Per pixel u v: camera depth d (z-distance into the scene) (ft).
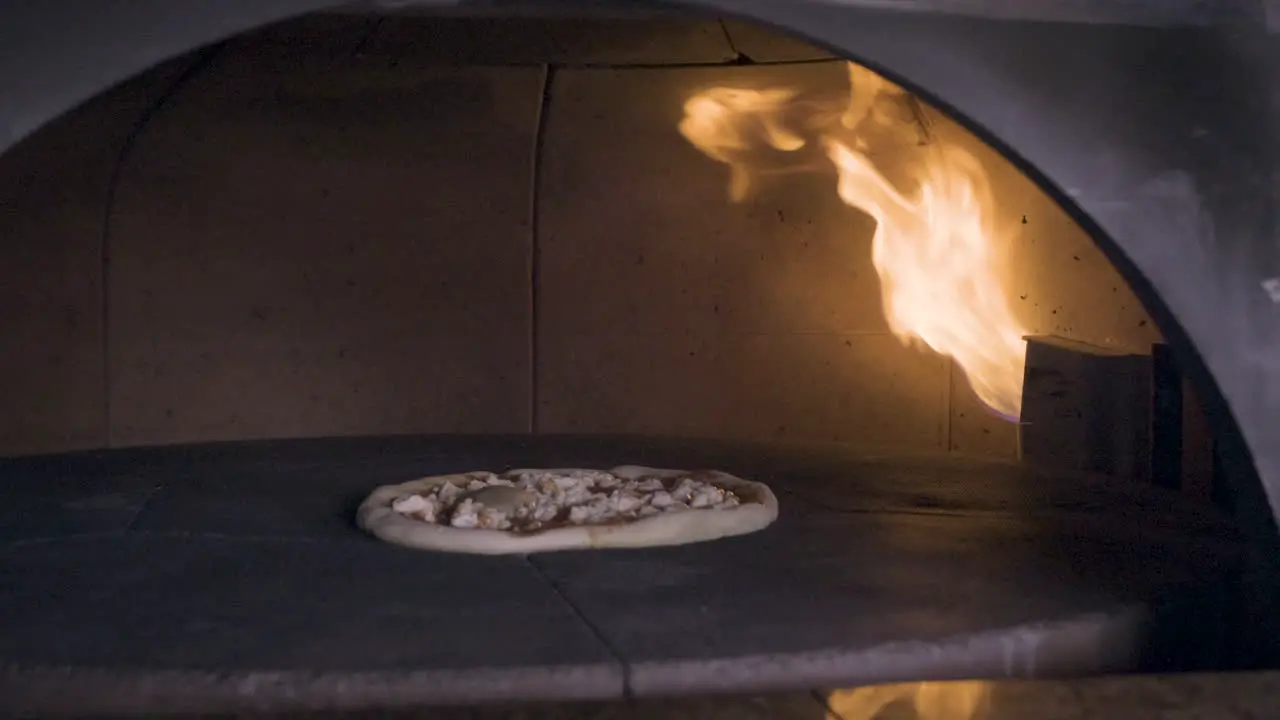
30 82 4.58
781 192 8.02
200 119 7.72
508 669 4.35
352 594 5.29
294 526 5.99
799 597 5.27
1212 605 5.42
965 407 7.85
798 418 8.10
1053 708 4.10
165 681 4.28
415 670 4.33
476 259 8.09
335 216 8.01
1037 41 5.17
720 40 7.29
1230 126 5.25
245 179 7.90
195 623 4.88
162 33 4.68
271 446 7.23
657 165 8.01
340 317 8.05
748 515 5.94
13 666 4.38
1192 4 5.22
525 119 7.89
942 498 6.39
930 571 5.55
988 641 4.76
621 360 8.13
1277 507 5.22
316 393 8.06
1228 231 5.25
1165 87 5.23
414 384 8.11
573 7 6.38
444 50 7.38
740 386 8.12
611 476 6.32
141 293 7.89
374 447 7.22
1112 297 7.08
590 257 8.10
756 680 4.47
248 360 8.00
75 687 4.31
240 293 7.98
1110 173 5.21
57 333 7.80
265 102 7.70
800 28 5.08
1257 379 5.25
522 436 7.48
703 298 8.11
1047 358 7.15
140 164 7.80
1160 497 6.43
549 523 5.83
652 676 4.38
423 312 8.09
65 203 7.76
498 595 5.27
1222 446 5.40
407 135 7.90
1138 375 6.86
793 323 8.07
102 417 7.88
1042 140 5.17
